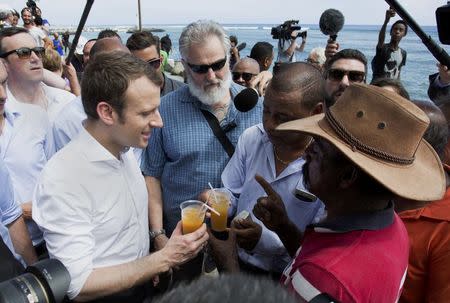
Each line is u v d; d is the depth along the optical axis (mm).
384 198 1154
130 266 1647
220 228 1997
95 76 1541
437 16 1748
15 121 2611
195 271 2312
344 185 1170
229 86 2484
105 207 1667
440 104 2258
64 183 1553
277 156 1964
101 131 1643
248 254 2078
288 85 1708
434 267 1483
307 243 1245
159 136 2516
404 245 1214
